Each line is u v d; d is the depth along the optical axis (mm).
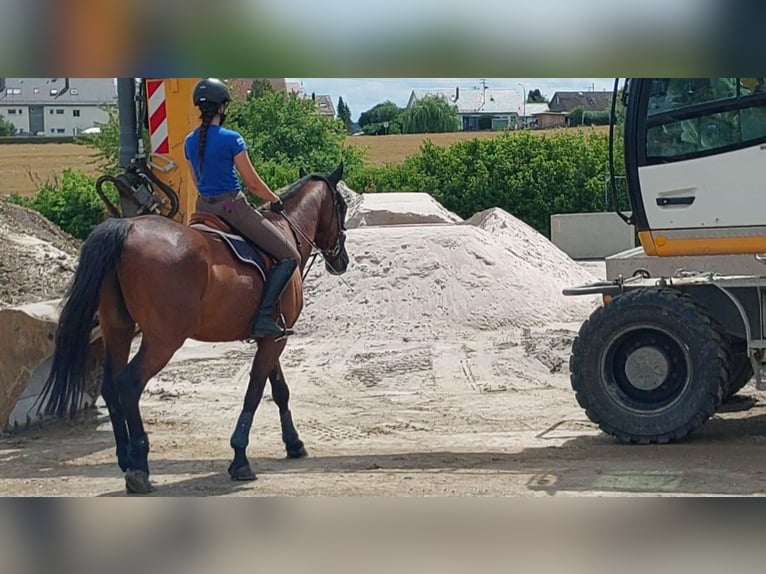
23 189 36844
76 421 10297
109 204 10016
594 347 9086
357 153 40000
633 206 9180
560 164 32656
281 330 7812
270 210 8547
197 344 14141
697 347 8852
